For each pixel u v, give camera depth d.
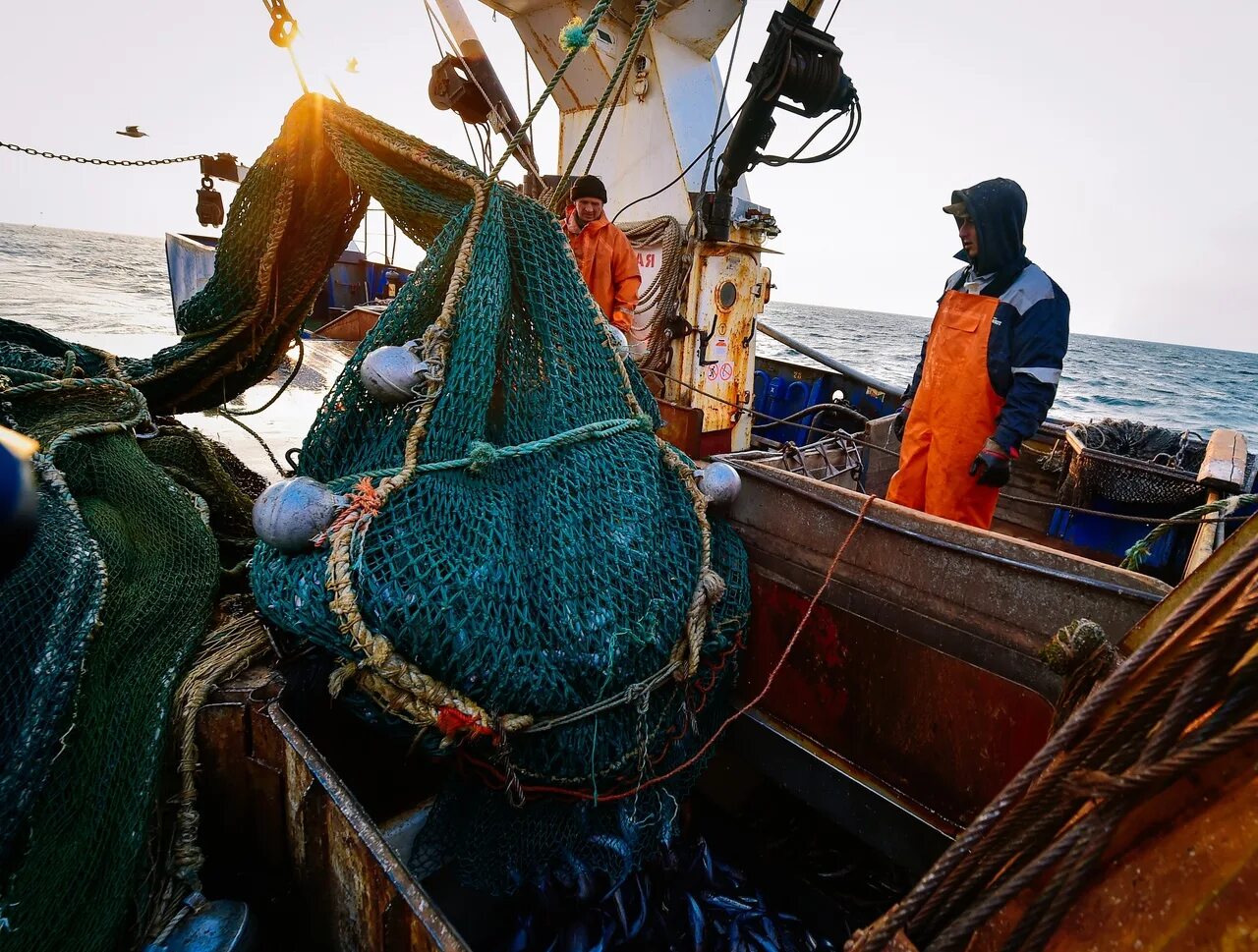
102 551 2.41
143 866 1.96
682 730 2.47
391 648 1.86
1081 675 1.50
